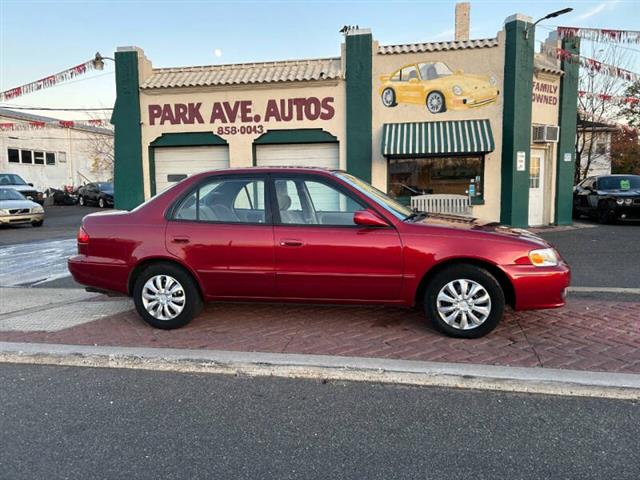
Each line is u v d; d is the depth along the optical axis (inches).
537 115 520.1
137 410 142.0
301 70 529.3
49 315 232.1
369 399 147.3
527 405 142.0
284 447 122.0
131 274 205.8
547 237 457.4
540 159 546.6
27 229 646.5
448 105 497.0
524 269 181.9
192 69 558.9
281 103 523.5
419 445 122.2
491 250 182.5
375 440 124.6
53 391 155.3
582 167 997.8
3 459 118.2
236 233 197.2
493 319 185.8
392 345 184.7
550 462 114.3
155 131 549.0
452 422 133.2
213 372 168.9
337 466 114.0
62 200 1210.0
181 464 115.4
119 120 552.1
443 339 190.4
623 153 1050.7
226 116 534.6
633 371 158.1
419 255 185.6
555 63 534.9
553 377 153.3
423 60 497.4
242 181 204.7
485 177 497.7
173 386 158.1
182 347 185.5
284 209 199.2
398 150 487.5
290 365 166.1
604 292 256.2
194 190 206.7
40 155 1354.6
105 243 206.7
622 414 135.9
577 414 136.3
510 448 120.3
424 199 470.9
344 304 196.5
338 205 197.3
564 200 553.6
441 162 508.1
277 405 144.2
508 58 479.5
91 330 208.2
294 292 196.7
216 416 138.1
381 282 189.2
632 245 405.7
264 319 220.2
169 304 204.8
